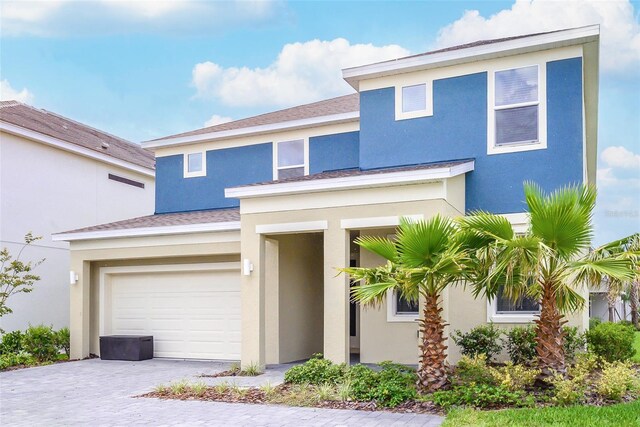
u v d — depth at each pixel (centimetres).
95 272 1859
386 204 1252
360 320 1504
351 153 1747
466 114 1430
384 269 1024
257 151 1919
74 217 2250
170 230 1650
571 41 1323
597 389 975
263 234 1390
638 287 1006
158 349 1772
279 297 1555
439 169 1201
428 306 1018
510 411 861
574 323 1317
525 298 1338
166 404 1044
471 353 1221
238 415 938
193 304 1734
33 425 913
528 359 1209
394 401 970
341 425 857
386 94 1522
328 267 1292
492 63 1411
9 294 1820
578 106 1329
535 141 1362
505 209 1373
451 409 909
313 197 1327
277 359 1534
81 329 1780
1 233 1955
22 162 2044
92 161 2353
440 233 954
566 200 941
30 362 1669
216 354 1688
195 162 2045
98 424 907
